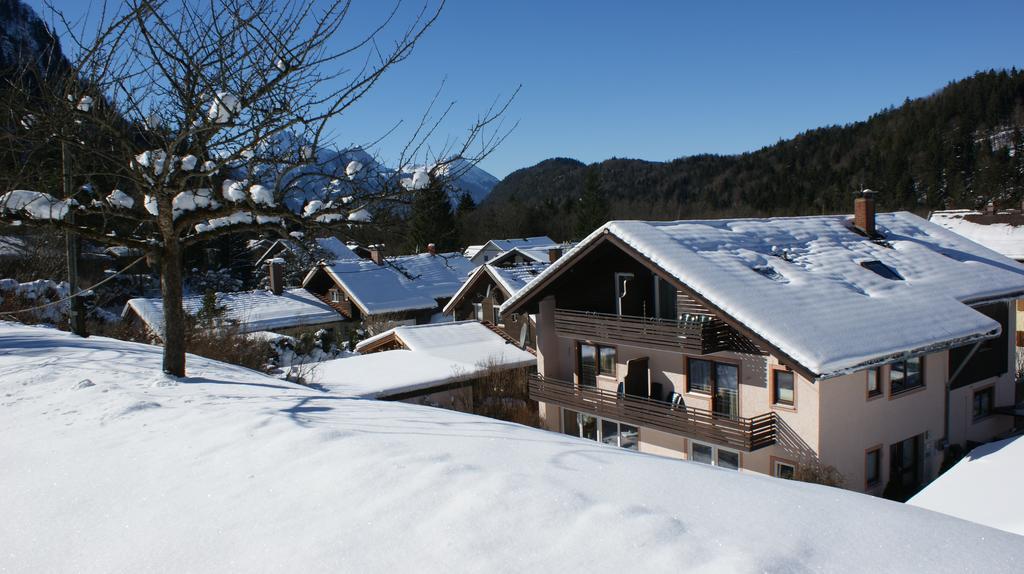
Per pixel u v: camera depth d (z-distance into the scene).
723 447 15.38
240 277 46.69
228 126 7.66
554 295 20.72
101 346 12.06
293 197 8.96
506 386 24.09
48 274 24.80
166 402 7.10
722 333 15.77
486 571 3.01
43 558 3.53
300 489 4.13
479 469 4.34
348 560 3.19
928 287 17.83
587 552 3.14
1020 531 8.44
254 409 6.59
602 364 19.58
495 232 80.75
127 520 3.90
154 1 7.16
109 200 8.82
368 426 5.79
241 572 3.19
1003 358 18.97
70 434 5.88
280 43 7.55
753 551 3.12
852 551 3.17
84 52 7.25
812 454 14.35
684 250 16.67
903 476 16.03
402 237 9.57
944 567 3.02
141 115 8.08
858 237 20.67
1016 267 20.62
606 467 4.55
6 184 7.92
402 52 7.90
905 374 15.80
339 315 37.88
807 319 14.52
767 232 19.42
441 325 29.88
